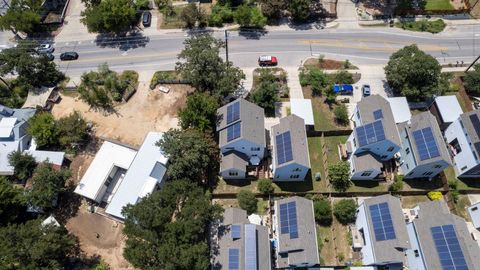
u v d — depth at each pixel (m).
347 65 73.56
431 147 54.00
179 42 78.88
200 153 55.28
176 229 42.91
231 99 68.81
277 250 50.66
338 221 55.44
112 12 74.12
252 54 76.31
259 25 80.06
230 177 59.16
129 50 77.75
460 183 59.06
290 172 55.84
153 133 61.16
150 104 69.19
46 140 60.72
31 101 68.19
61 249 48.50
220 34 79.88
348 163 59.69
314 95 69.38
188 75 63.09
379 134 54.09
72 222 55.91
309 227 49.34
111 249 53.50
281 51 76.75
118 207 53.88
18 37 80.50
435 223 48.16
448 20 81.25
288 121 57.75
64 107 68.81
